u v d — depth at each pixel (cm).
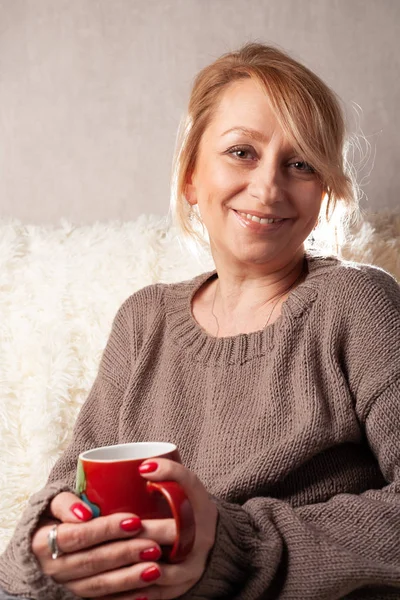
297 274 130
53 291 175
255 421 115
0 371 171
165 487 83
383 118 202
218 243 128
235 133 122
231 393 119
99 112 214
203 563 90
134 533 86
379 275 122
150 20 211
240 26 207
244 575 95
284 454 110
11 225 188
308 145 120
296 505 112
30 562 87
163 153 212
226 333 128
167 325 135
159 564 87
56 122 215
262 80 122
